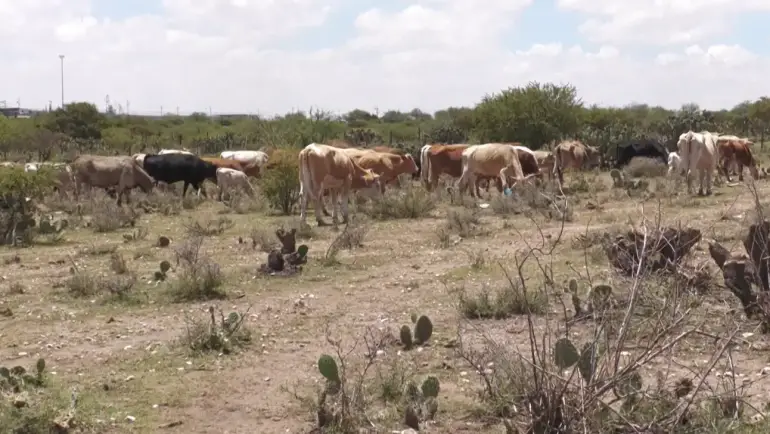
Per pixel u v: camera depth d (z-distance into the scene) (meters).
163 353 8.37
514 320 9.04
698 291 9.08
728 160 27.59
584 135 48.28
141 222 20.42
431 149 27.67
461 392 6.86
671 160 30.02
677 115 67.19
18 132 58.78
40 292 11.55
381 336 8.45
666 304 6.55
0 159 54.44
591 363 5.48
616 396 5.65
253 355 8.28
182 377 7.61
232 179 27.53
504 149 24.23
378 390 6.88
